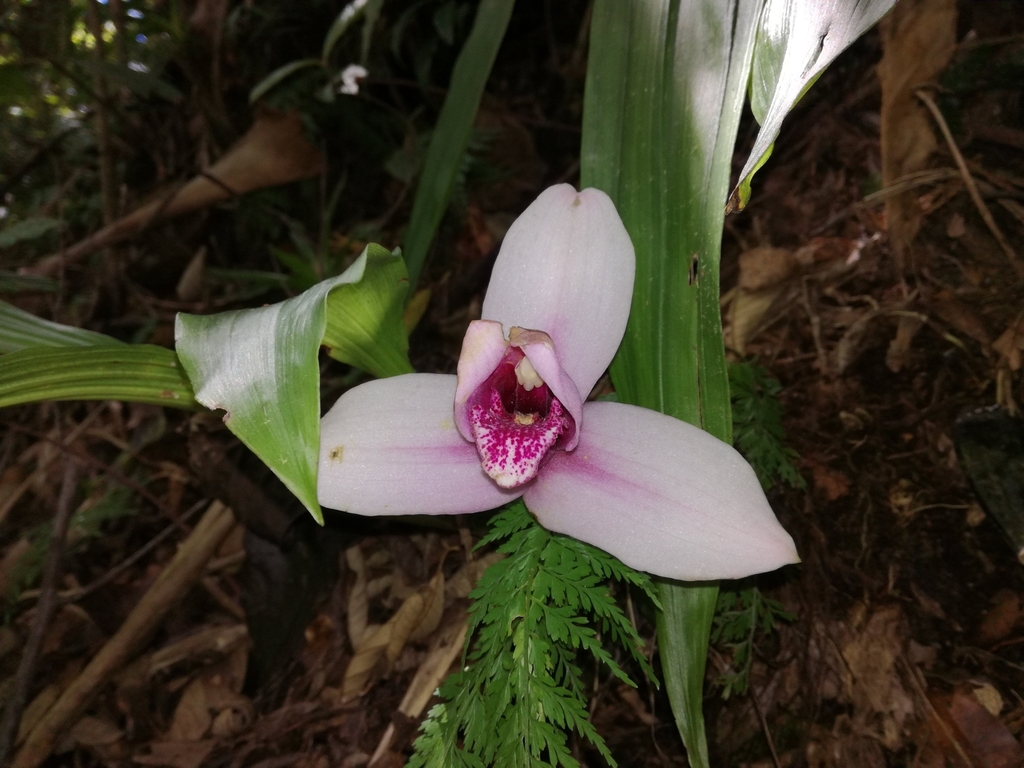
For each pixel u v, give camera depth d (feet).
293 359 0.55
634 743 0.83
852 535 0.89
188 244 1.86
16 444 1.60
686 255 0.68
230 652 1.16
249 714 1.06
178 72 1.96
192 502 1.39
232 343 0.57
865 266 1.07
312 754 0.96
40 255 1.95
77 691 1.10
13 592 1.27
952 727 0.74
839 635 0.83
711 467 0.63
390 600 1.08
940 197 1.03
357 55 1.77
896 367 0.98
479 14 1.05
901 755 0.74
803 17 0.56
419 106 1.84
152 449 1.43
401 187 1.79
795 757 0.78
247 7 1.79
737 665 0.84
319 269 1.51
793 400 1.01
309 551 1.14
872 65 1.20
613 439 0.67
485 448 0.67
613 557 0.67
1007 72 1.00
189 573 1.19
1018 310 0.92
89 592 1.24
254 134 1.67
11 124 2.09
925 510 0.87
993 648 0.77
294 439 0.53
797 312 1.08
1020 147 0.99
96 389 0.67
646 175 0.72
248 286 1.75
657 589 0.68
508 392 0.78
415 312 1.24
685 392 0.67
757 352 1.08
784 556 0.58
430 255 1.53
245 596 1.16
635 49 0.75
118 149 1.97
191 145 1.97
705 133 0.68
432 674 0.94
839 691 0.80
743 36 0.66
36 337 0.73
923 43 1.03
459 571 1.03
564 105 1.79
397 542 1.12
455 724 0.65
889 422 0.94
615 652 0.87
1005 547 0.82
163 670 1.15
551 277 0.71
